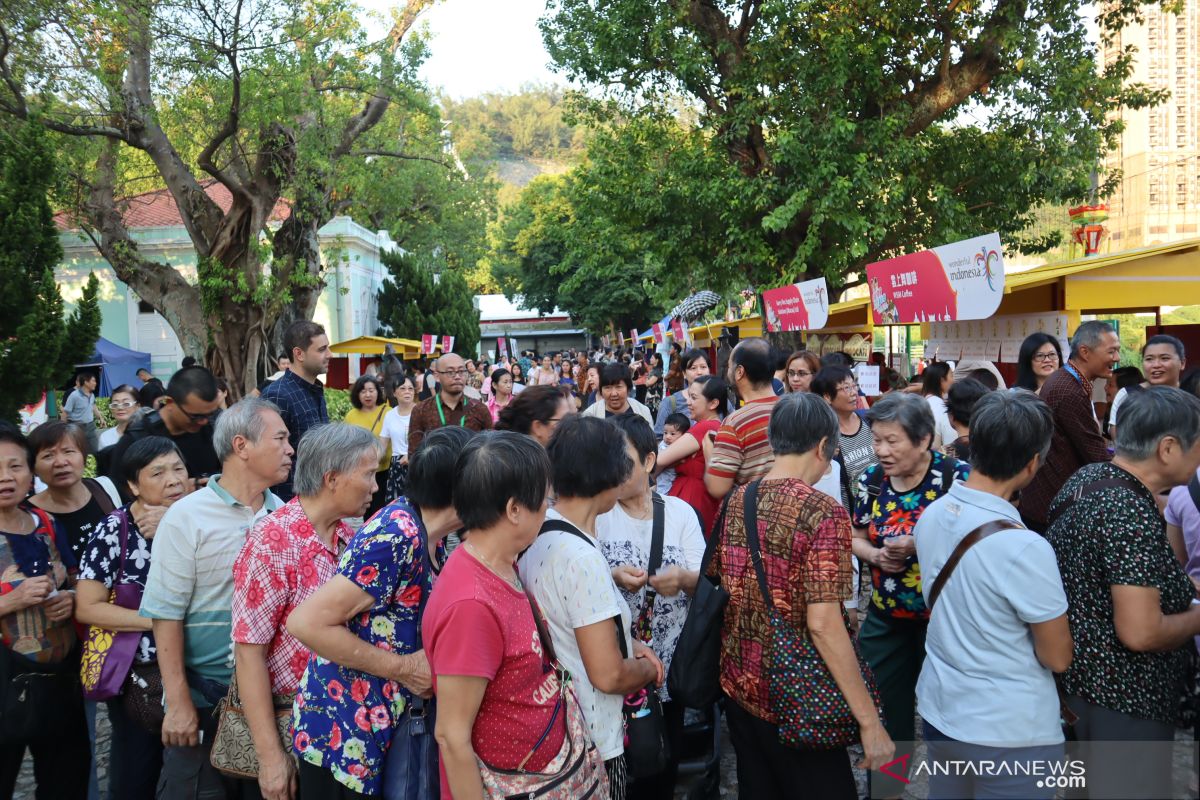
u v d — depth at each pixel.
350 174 19.00
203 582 2.97
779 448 2.86
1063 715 2.62
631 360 28.91
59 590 3.35
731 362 4.63
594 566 2.50
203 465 4.50
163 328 29.31
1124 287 8.18
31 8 13.43
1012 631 2.45
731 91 15.95
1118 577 2.42
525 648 2.26
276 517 2.78
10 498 3.17
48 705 3.21
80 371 23.69
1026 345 5.77
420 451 2.71
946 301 6.40
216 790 2.98
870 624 3.68
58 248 8.66
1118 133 16.06
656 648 3.45
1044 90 15.37
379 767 2.55
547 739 2.30
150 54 16.27
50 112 15.78
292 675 2.75
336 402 18.19
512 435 2.33
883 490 3.65
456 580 2.23
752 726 2.80
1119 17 15.68
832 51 14.58
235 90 15.88
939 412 6.22
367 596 2.48
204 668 3.00
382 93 18.17
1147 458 2.62
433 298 35.38
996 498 2.56
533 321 61.28
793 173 15.63
